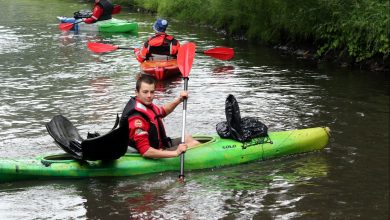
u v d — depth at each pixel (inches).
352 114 293.0
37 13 858.8
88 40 585.6
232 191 195.0
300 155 233.6
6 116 286.8
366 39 413.4
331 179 205.9
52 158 211.8
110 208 180.1
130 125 208.7
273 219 172.6
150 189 196.4
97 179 204.4
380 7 410.0
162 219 172.1
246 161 223.5
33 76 394.3
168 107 220.8
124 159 210.1
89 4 1035.3
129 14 886.4
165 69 387.5
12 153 229.0
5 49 515.5
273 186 199.8
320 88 355.3
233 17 613.9
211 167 217.8
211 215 175.0
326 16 460.1
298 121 279.7
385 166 218.7
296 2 478.6
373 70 415.5
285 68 428.8
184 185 200.4
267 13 541.0
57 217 173.3
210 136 232.4
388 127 269.0
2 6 972.6
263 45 554.9
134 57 479.5
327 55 463.5
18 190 193.9
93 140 195.3
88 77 391.2
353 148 240.7
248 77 393.4
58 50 515.2
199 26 713.0
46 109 301.6
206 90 352.2
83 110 299.7
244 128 228.7
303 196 190.7
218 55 369.1
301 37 501.0
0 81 375.9
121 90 348.5
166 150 216.7
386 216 174.6
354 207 181.5
